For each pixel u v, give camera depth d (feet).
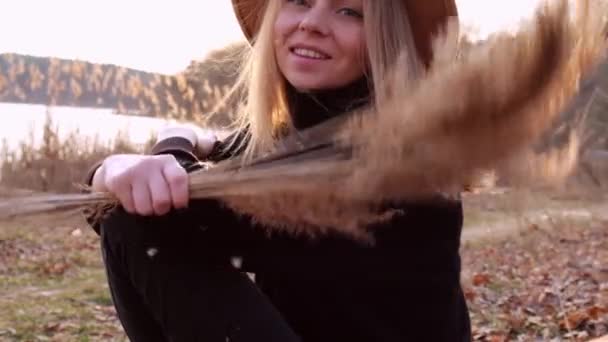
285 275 4.84
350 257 4.77
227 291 4.35
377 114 3.39
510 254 27.94
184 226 4.41
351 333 5.01
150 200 3.85
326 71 5.13
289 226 4.00
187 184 3.90
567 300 23.32
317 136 3.74
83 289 26.61
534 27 2.99
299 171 3.68
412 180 3.36
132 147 13.71
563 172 3.29
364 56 5.14
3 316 22.50
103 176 4.08
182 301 4.32
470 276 25.75
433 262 4.89
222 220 4.44
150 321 4.75
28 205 3.89
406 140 3.26
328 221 3.78
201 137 5.48
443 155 3.21
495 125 3.11
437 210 4.70
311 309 4.97
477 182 3.38
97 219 4.23
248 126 5.57
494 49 3.03
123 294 4.70
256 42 5.55
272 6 5.39
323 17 5.11
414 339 5.08
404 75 3.49
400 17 5.07
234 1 6.44
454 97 3.10
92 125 16.88
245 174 3.83
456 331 5.41
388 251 4.81
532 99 3.08
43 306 23.93
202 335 4.27
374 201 3.64
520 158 3.22
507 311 22.49
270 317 4.38
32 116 15.60
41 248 31.94
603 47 3.09
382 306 4.99
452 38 3.20
